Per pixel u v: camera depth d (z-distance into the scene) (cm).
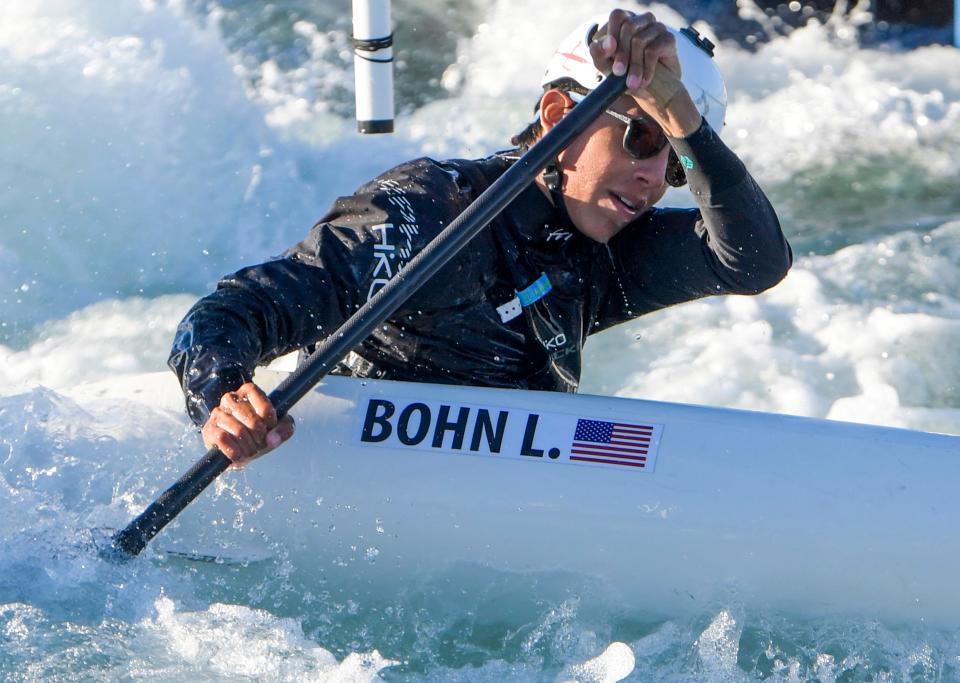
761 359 1515
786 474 816
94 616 784
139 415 858
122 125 1953
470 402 838
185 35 2086
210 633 786
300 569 823
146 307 1681
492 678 784
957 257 1769
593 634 809
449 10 2622
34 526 808
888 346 1538
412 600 823
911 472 817
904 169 2069
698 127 782
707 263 873
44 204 1825
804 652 806
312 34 2366
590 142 822
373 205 812
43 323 1648
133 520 789
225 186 1917
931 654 805
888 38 2636
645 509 810
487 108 2283
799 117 2258
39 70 1995
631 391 1462
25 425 841
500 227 838
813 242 1841
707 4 2734
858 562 802
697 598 811
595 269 889
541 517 812
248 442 734
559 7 2592
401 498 817
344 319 809
